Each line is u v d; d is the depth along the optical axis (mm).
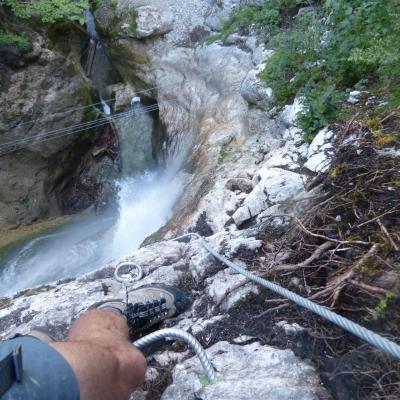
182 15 6117
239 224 3000
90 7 6977
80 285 2674
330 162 2658
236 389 1627
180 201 3869
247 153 3848
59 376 1221
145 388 1837
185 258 2646
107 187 6930
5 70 6145
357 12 3619
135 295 2209
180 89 5711
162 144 6039
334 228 2107
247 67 4887
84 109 6730
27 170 6586
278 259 2197
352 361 1595
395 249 1812
